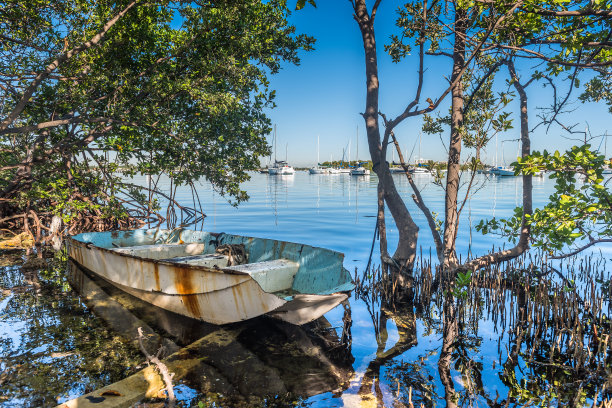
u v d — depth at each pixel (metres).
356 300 7.71
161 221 16.06
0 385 4.23
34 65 9.98
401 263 7.79
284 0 12.66
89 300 7.28
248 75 11.41
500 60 7.02
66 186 12.62
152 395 4.08
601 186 5.38
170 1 9.92
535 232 6.71
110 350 5.20
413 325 6.29
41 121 11.16
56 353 5.07
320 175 103.19
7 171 13.60
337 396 4.14
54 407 3.78
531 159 5.83
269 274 6.26
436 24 6.44
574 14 4.59
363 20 7.74
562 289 6.59
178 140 11.59
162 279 6.34
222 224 18.25
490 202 25.94
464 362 4.93
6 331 5.76
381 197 7.80
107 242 9.90
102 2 10.02
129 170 12.87
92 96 10.84
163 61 11.05
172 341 5.59
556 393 4.15
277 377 4.57
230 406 3.94
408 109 6.78
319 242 14.07
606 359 4.87
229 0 10.08
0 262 10.18
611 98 8.19
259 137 13.09
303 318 5.70
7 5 8.73
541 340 5.57
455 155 7.82
